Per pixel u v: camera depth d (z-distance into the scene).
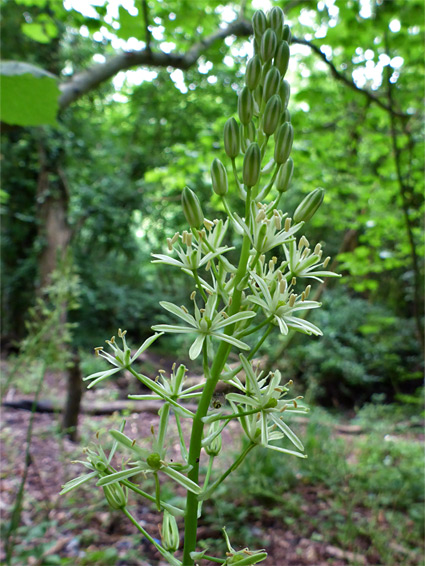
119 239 14.89
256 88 1.37
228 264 1.26
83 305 12.70
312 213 1.29
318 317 10.92
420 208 5.64
